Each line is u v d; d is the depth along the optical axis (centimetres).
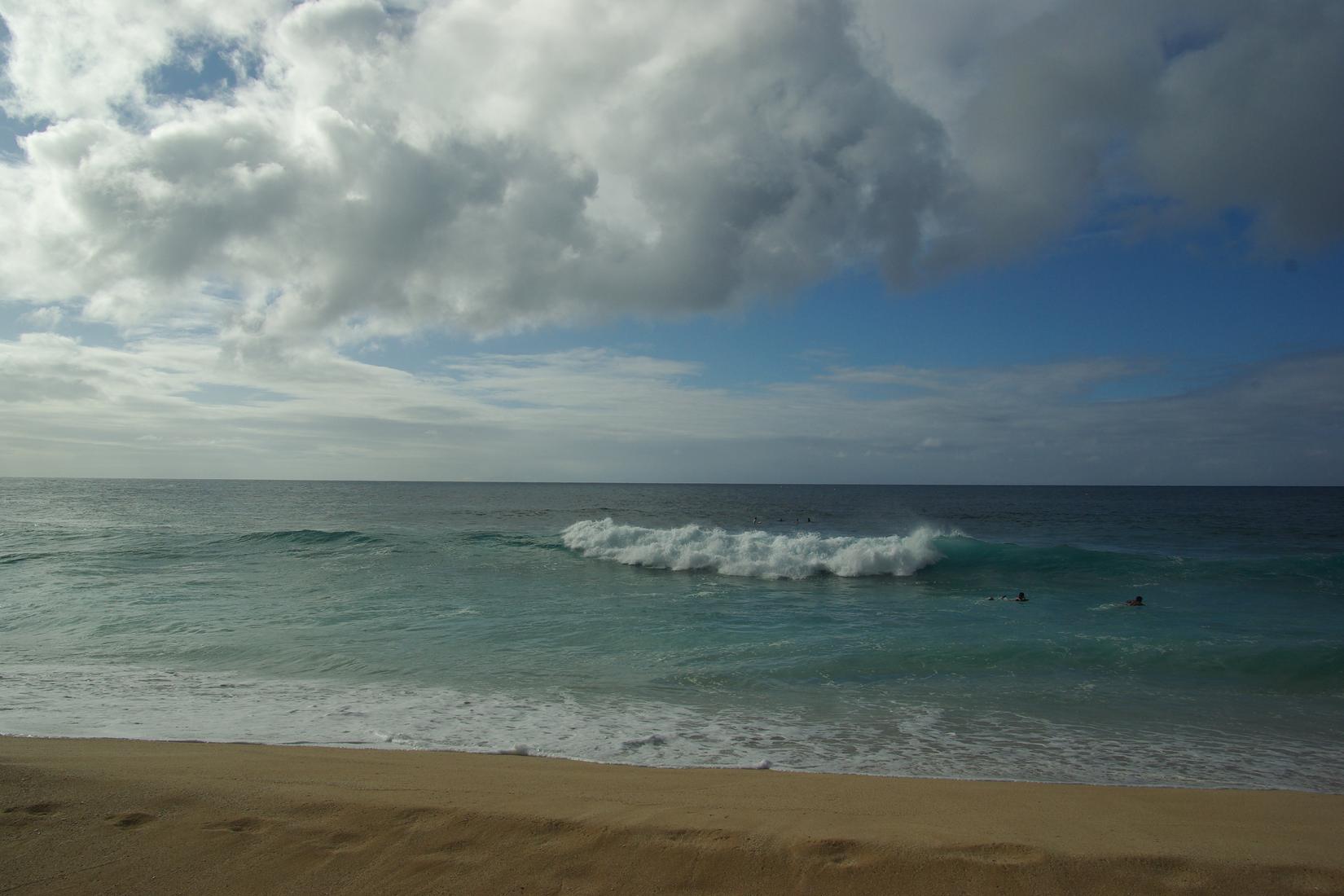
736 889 356
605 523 2462
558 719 772
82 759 561
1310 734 754
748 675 962
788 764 643
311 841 402
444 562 2098
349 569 1941
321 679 928
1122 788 577
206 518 4334
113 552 2228
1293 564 1966
